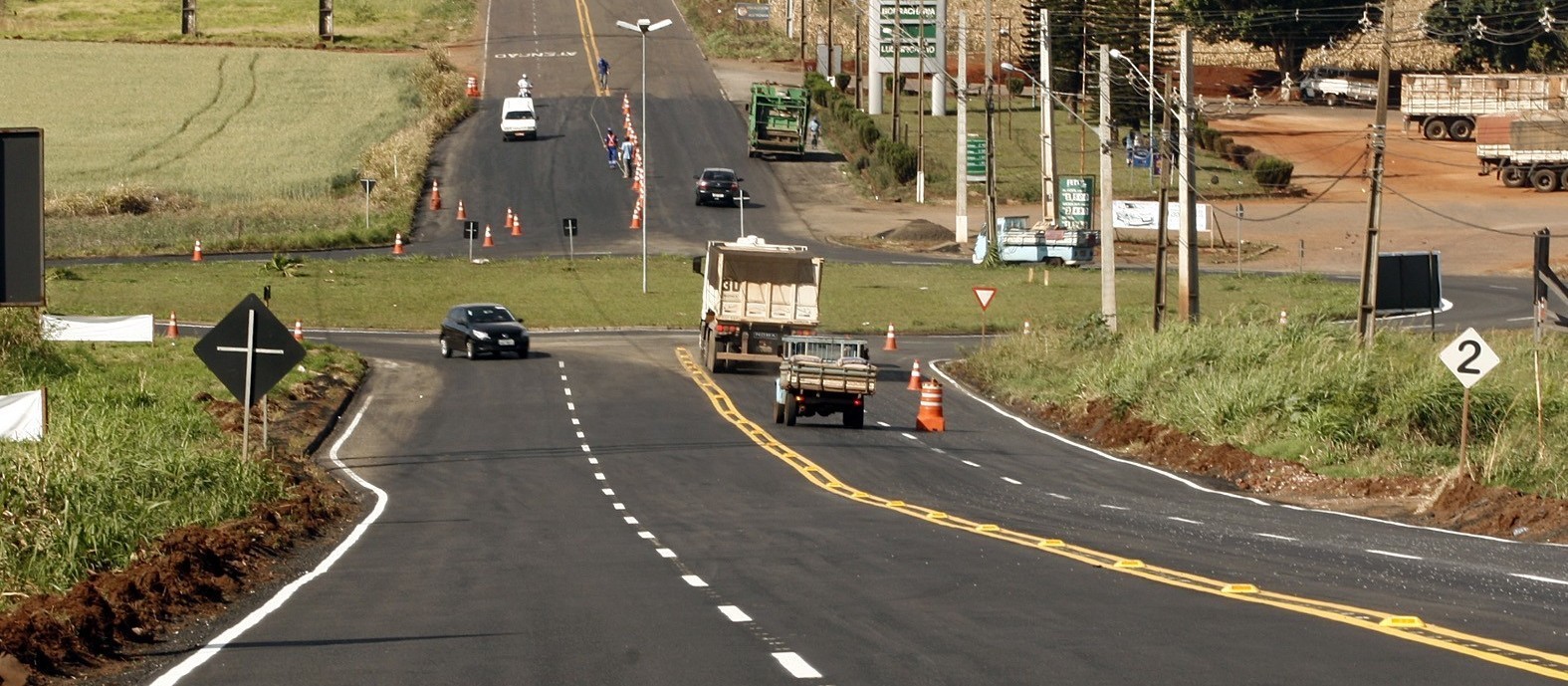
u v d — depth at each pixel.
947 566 58.94
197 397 123.94
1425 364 116.88
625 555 64.31
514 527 76.31
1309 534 73.88
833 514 80.06
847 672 37.72
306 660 41.16
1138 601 49.25
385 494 92.25
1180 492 96.00
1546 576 57.94
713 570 58.88
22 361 124.81
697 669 38.50
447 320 175.12
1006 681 36.38
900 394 150.12
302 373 143.88
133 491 69.19
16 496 62.53
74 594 47.44
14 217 60.59
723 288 161.38
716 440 117.25
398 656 41.41
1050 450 116.81
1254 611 47.00
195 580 55.22
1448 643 41.00
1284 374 115.19
